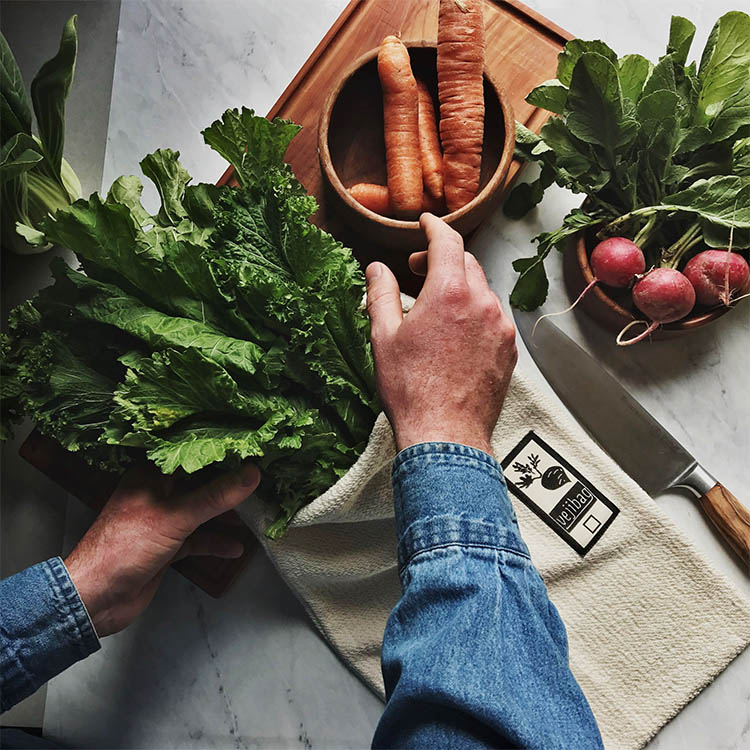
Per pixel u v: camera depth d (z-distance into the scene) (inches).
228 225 29.4
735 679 37.1
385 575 36.6
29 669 28.1
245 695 38.7
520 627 20.5
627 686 36.1
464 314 24.4
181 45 42.6
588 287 35.1
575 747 19.2
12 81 33.2
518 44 38.8
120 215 27.7
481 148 35.9
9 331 30.5
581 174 34.1
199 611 39.2
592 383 37.9
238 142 30.4
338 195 34.2
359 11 39.2
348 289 29.0
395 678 21.0
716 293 34.2
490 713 18.5
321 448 30.4
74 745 38.6
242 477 29.4
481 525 21.5
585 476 36.6
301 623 38.8
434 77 37.5
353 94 37.1
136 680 39.0
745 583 37.8
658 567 36.2
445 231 25.7
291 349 29.0
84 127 43.9
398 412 24.4
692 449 39.3
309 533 34.5
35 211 38.3
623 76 33.4
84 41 44.5
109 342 30.2
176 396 27.6
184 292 29.2
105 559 29.5
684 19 32.5
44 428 30.4
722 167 33.9
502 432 37.1
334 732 38.2
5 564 39.6
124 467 31.1
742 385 39.4
